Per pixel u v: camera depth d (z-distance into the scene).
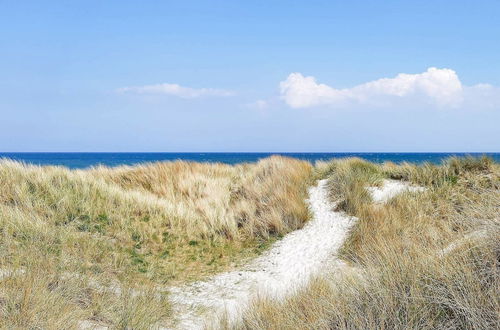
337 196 11.70
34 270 5.97
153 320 5.66
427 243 5.14
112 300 6.00
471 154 12.21
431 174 11.72
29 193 9.87
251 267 8.71
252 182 13.66
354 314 3.90
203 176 14.06
